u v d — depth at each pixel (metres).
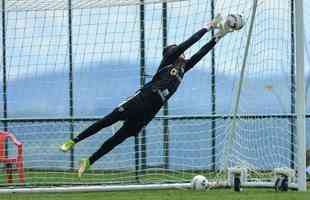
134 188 44.66
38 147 52.56
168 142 50.94
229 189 45.34
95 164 51.03
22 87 54.19
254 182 45.31
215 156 50.38
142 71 53.06
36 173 52.12
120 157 51.19
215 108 51.28
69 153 52.06
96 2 45.28
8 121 50.62
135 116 32.59
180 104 52.97
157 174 50.62
